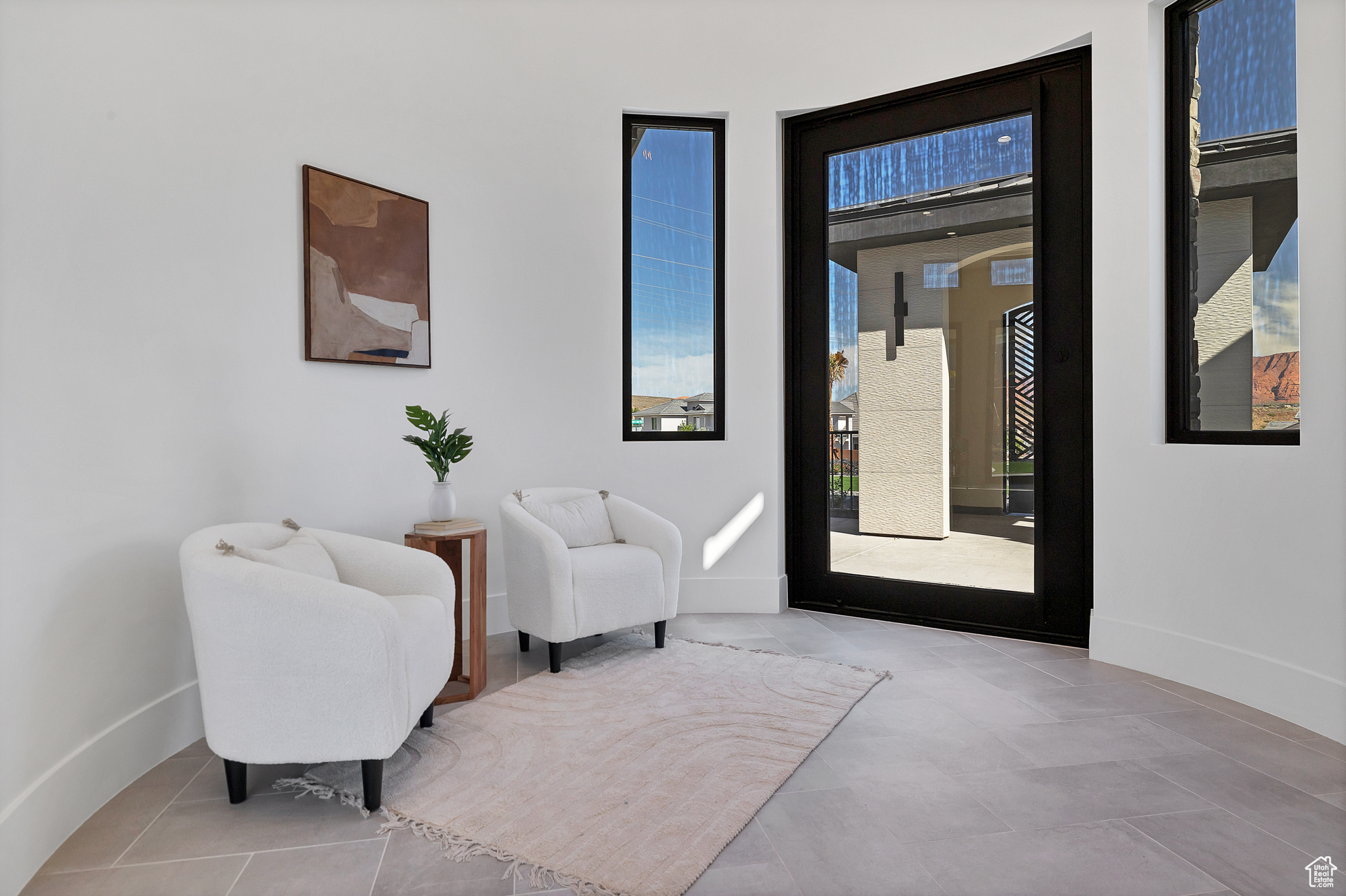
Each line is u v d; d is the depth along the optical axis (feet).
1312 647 8.27
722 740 7.96
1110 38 10.64
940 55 12.46
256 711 6.41
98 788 6.69
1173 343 10.18
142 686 7.48
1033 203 11.87
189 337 8.12
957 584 12.73
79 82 6.86
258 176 9.04
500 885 5.46
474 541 9.41
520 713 8.77
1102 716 8.66
